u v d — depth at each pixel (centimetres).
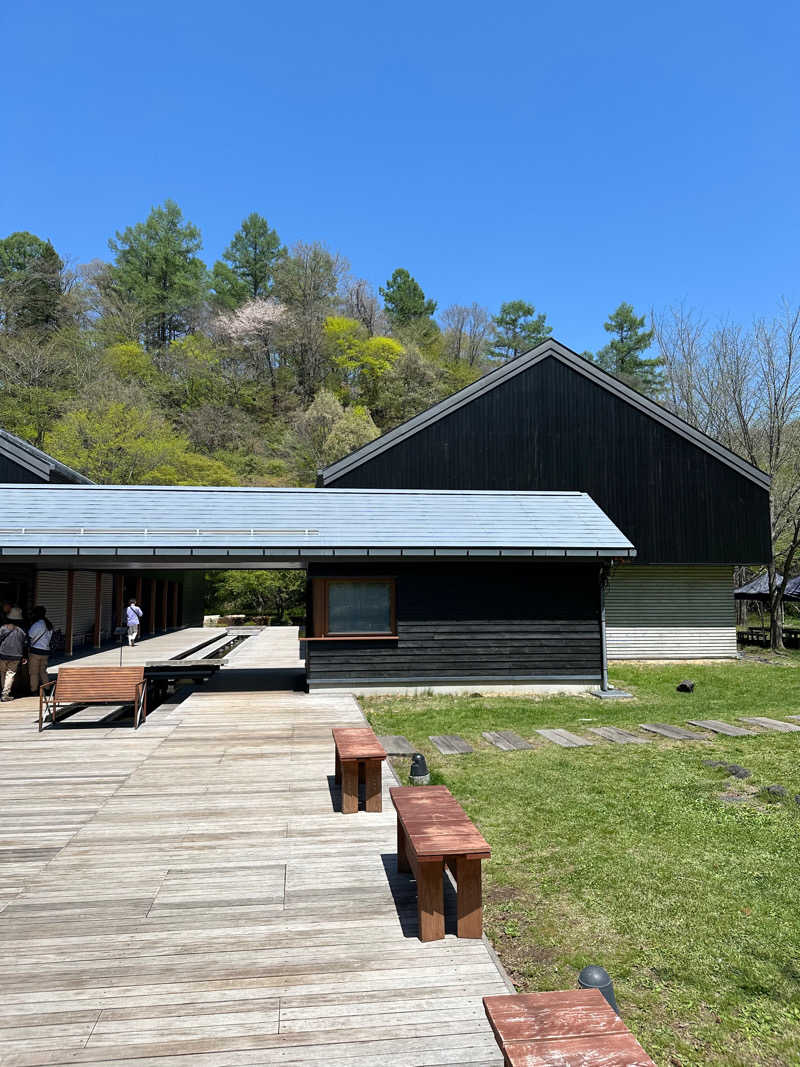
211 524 1235
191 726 960
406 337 6419
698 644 1816
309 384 6006
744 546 1802
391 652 1241
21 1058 284
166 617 2809
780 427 2327
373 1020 312
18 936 386
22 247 5281
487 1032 304
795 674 1558
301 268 6500
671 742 897
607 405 1794
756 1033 324
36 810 609
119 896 438
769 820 605
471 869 389
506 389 1764
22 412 3662
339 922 405
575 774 748
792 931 419
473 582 1266
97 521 1217
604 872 501
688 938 411
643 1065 212
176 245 6412
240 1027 306
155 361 5475
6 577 1520
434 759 813
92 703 954
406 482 1712
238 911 419
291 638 2519
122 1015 313
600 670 1284
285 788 671
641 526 1775
